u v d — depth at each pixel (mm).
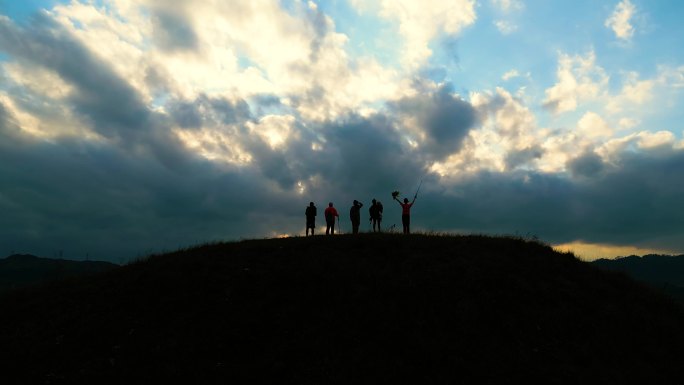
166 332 12375
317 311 13242
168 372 10453
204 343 11773
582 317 13805
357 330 12250
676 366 11914
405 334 12047
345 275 15359
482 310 13633
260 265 16672
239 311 13359
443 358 11172
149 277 16047
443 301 13930
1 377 10570
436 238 20406
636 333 13422
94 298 14820
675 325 14391
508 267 16641
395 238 19891
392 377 10344
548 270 17078
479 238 20703
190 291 14695
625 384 10836
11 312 14383
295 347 11555
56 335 12562
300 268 16094
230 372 10602
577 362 11703
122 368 10703
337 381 10188
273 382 10312
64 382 10367
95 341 12078
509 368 10969
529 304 14258
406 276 15367
